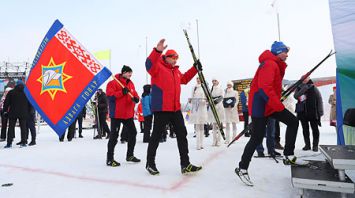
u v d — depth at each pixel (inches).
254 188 89.7
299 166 89.4
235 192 85.7
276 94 95.8
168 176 109.7
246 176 93.2
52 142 256.2
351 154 75.6
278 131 186.4
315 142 168.1
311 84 168.1
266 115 95.3
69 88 150.4
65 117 148.3
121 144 236.7
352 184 66.6
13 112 219.1
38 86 157.5
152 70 108.7
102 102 294.8
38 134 366.9
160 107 111.2
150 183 99.0
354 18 120.6
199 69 123.5
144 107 239.0
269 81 89.7
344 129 122.3
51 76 155.1
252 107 97.2
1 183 102.7
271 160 139.5
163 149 191.5
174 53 114.3
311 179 71.1
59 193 88.8
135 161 143.0
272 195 81.7
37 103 155.4
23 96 224.2
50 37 159.6
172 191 88.6
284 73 101.0
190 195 83.8
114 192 88.7
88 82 146.0
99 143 244.5
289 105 193.3
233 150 182.1
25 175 115.7
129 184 98.2
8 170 126.6
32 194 88.0
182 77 125.6
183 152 114.0
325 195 79.0
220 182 98.7
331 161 70.1
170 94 111.8
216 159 146.9
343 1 123.3
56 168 129.8
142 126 372.8
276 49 96.7
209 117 211.6
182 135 114.9
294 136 93.2
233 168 122.7
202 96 194.7
